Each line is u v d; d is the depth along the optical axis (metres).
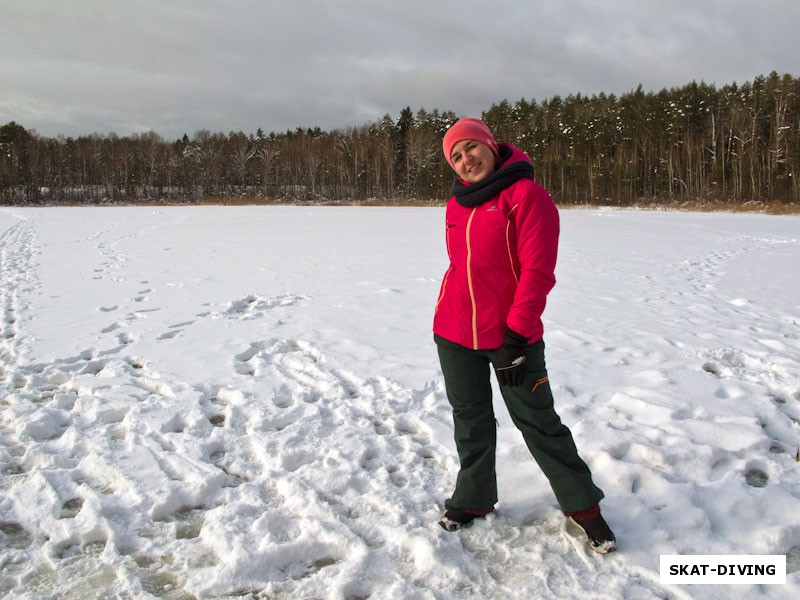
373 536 2.46
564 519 2.51
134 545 2.41
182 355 4.84
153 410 3.66
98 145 81.19
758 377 4.21
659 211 42.56
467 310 2.37
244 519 2.54
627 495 2.67
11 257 11.65
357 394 4.05
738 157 57.09
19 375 4.38
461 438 2.47
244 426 3.51
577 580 2.17
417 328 5.70
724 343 5.09
